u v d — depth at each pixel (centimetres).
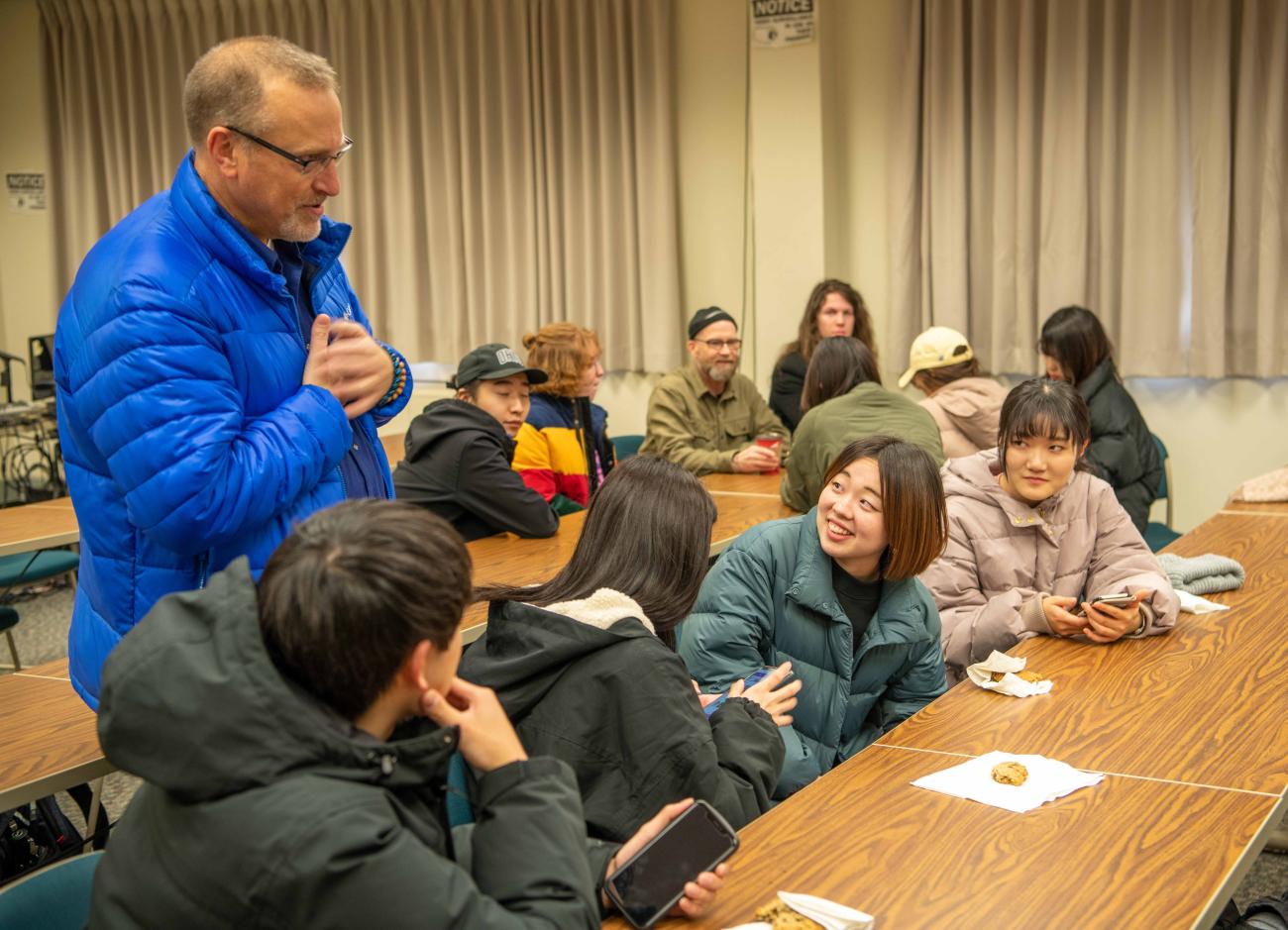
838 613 203
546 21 556
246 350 159
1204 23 448
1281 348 453
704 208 562
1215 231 455
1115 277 478
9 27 693
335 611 95
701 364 455
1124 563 246
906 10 498
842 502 197
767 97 523
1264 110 446
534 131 570
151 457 146
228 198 157
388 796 98
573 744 138
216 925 92
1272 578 269
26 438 694
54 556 409
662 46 543
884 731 211
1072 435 242
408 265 602
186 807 94
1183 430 482
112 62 643
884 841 140
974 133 492
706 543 155
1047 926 120
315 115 152
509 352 329
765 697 171
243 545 158
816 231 522
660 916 119
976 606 246
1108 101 466
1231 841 139
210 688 93
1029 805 149
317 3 601
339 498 170
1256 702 189
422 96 587
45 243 712
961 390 375
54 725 186
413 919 92
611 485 158
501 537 322
